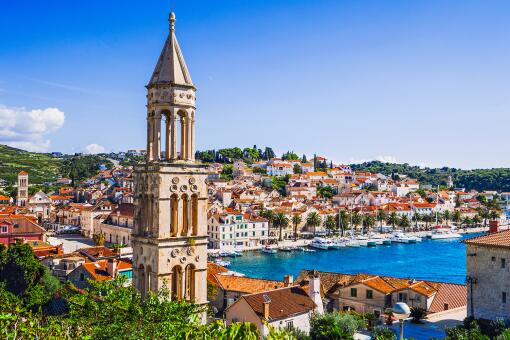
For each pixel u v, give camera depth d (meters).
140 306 38.75
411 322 87.75
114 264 96.31
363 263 199.75
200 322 45.41
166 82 48.31
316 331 73.75
